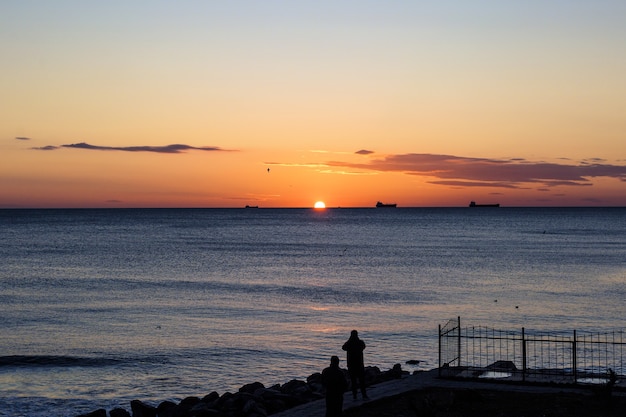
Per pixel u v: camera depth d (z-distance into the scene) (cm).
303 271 10250
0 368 4175
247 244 16588
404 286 8406
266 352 4584
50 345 4859
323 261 11938
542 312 6388
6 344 4903
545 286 8419
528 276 9556
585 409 2320
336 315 6144
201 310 6469
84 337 5147
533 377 2780
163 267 10788
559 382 2681
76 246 15525
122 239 18525
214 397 3114
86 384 3806
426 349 4616
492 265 11188
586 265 11169
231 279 9150
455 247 15550
